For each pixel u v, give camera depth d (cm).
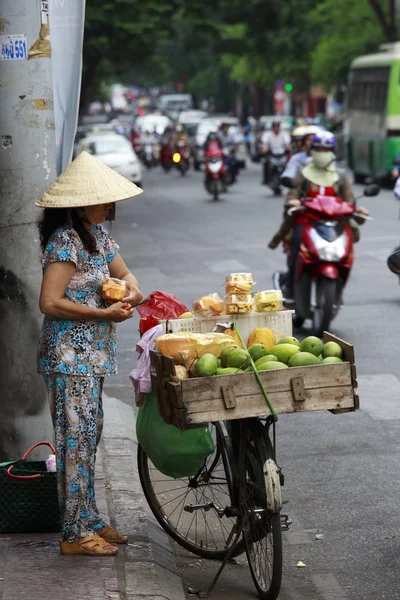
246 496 675
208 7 4709
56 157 868
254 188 4709
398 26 6656
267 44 5172
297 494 887
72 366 674
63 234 669
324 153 1451
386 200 3819
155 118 9100
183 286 1978
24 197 788
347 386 648
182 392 625
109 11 4322
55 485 731
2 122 786
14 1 777
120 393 1236
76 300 675
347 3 6931
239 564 746
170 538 785
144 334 719
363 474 930
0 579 649
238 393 632
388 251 2428
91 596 621
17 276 792
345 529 802
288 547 771
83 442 684
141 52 4691
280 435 1059
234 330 691
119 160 4559
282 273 1608
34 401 803
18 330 796
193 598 676
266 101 11531
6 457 808
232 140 4709
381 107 4462
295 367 643
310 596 682
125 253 2516
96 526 709
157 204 3972
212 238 2781
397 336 1495
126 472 887
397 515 827
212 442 700
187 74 13262
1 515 737
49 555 691
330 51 6988
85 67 4853
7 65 781
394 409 1135
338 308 1470
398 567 725
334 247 1423
